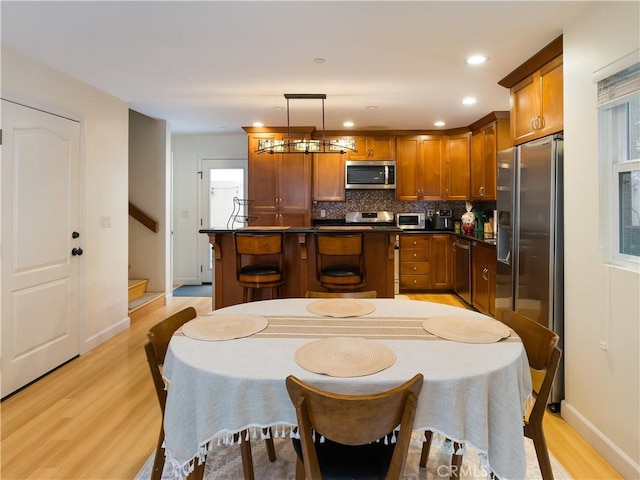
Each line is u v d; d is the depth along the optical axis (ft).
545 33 7.81
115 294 12.41
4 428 7.26
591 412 6.78
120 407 8.05
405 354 4.65
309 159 17.54
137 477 5.97
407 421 3.72
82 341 10.82
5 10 6.89
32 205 9.01
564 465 6.24
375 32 7.83
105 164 11.78
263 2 6.69
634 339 5.81
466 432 4.09
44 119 9.34
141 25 7.49
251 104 13.37
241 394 4.06
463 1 6.70
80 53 8.77
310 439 3.76
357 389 4.01
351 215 19.19
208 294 18.42
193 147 19.95
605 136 6.50
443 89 11.65
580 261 7.05
